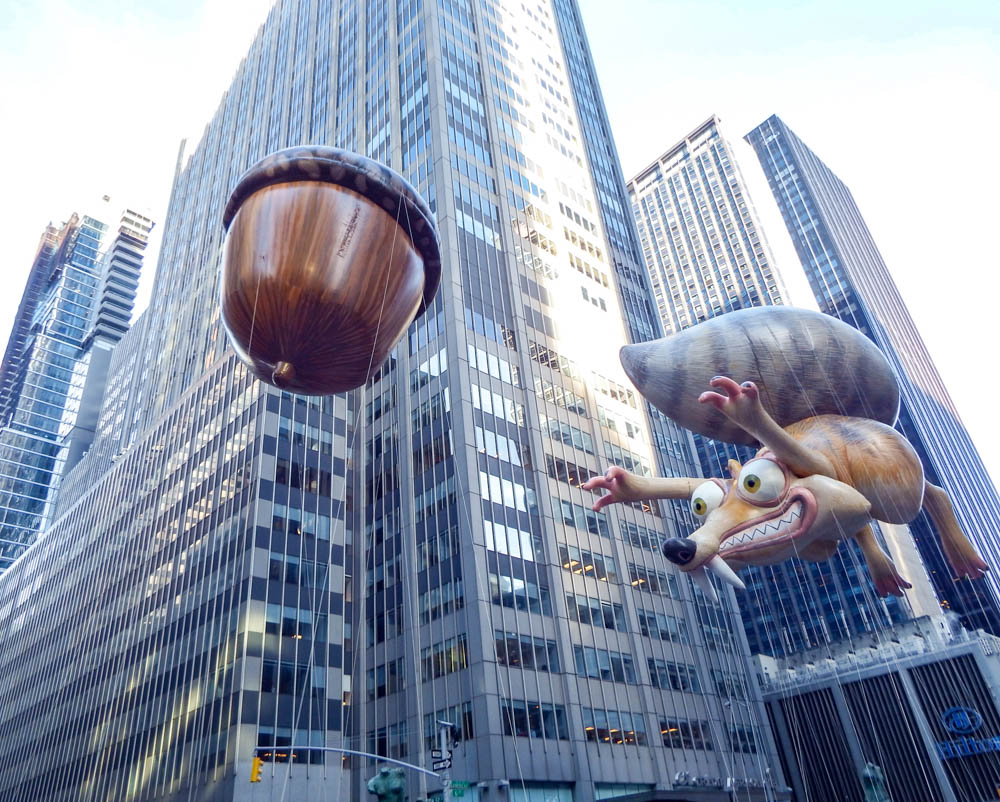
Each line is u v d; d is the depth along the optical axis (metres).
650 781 45.28
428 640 46.25
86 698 63.12
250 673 45.25
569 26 99.44
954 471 130.25
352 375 10.62
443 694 43.56
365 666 49.94
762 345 13.78
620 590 52.91
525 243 65.50
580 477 55.84
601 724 45.09
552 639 46.44
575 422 58.69
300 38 96.81
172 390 78.44
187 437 66.81
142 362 104.19
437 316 56.88
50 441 161.50
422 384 55.91
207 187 100.25
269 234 9.77
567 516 52.91
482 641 42.78
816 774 59.00
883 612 101.38
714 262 152.75
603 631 49.62
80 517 84.56
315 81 87.50
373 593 52.25
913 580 99.69
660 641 53.03
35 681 75.38
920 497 12.34
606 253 75.44
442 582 47.16
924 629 60.50
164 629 55.94
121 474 78.31
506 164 69.19
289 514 52.84
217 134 109.06
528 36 86.50
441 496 50.16
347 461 58.91
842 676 60.44
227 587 50.47
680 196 165.25
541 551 49.66
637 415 65.06
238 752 42.38
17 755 71.38
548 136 78.44
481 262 60.09
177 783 46.00
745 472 12.68
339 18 88.44
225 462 58.06
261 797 42.09
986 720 53.06
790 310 14.51
